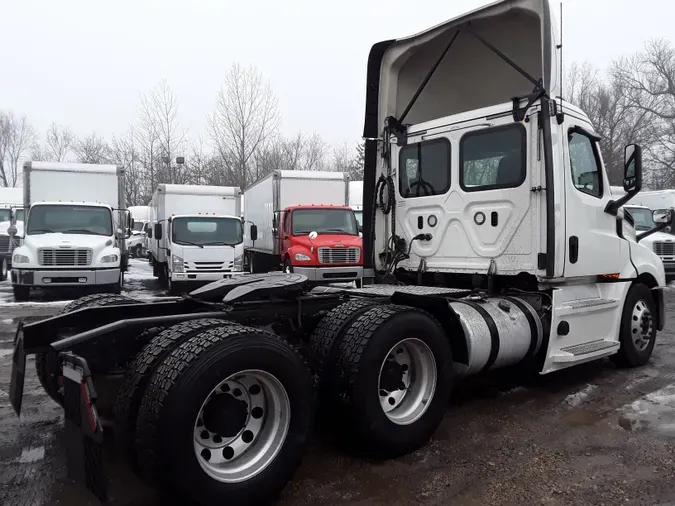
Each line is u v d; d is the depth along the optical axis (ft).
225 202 57.47
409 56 20.94
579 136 18.42
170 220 49.93
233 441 10.68
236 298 13.46
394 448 12.78
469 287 19.15
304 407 11.25
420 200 20.18
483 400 17.47
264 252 59.72
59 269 42.55
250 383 10.91
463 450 13.53
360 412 12.34
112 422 10.91
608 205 19.49
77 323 13.65
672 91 123.13
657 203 60.08
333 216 51.85
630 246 20.80
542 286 17.47
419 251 20.25
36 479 11.96
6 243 61.72
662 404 16.97
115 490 11.42
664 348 24.86
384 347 12.67
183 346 10.27
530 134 17.08
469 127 18.62
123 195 49.70
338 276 48.32
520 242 17.31
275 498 11.12
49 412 16.26
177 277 48.21
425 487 11.60
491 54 20.17
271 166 109.91
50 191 47.47
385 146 21.29
